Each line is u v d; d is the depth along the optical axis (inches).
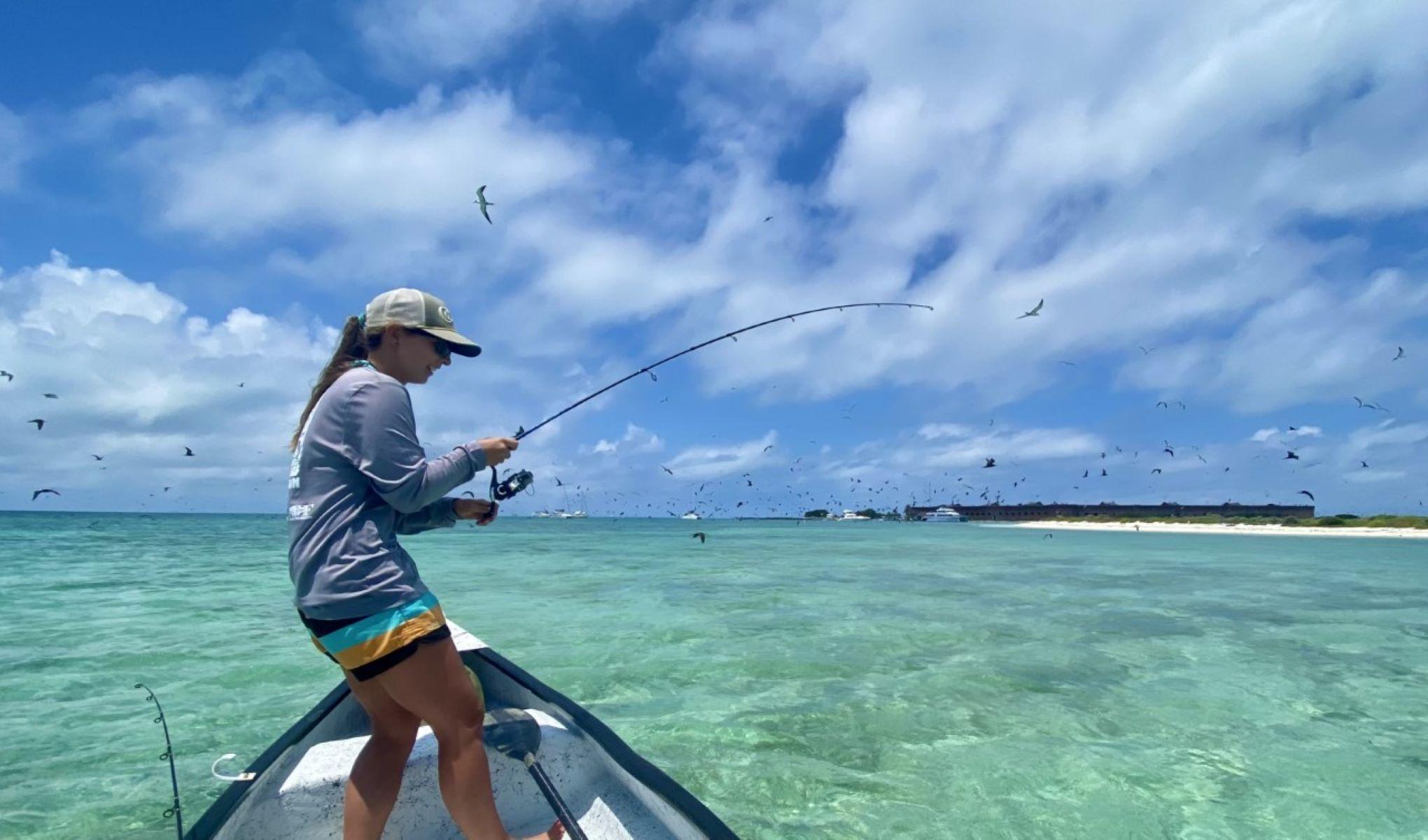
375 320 91.7
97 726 206.7
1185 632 372.8
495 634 349.7
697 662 288.5
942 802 163.3
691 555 1011.9
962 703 233.9
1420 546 1648.6
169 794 163.2
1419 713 228.2
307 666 273.0
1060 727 211.8
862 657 300.0
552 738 116.6
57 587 505.0
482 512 102.8
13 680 251.6
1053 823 154.3
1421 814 159.6
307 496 83.2
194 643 315.0
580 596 500.1
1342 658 311.7
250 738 198.2
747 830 149.9
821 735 203.2
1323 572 820.6
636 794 110.2
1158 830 152.4
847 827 151.4
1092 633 364.8
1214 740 203.0
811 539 1734.7
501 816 112.4
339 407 83.1
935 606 463.5
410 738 94.7
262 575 597.0
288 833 101.5
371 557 81.9
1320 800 166.1
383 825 93.1
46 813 153.6
